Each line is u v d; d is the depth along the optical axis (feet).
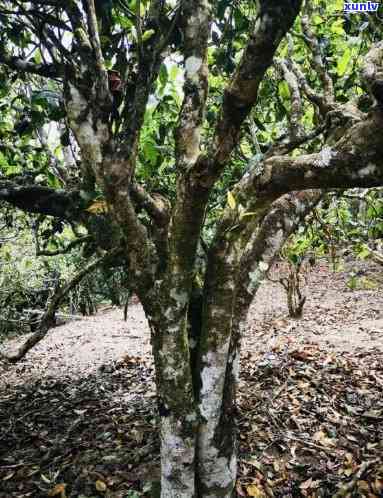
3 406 18.44
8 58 7.44
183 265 6.66
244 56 4.97
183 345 7.06
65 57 6.90
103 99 6.14
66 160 12.77
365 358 20.06
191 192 6.04
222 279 7.22
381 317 29.09
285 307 35.83
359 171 5.35
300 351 20.59
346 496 10.23
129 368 22.43
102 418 15.39
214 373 7.42
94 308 44.62
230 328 7.43
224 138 5.56
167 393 7.14
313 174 5.78
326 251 16.66
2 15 7.54
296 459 11.96
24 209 9.00
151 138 9.62
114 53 7.82
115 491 10.68
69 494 10.90
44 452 13.32
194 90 6.93
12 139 12.30
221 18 8.00
